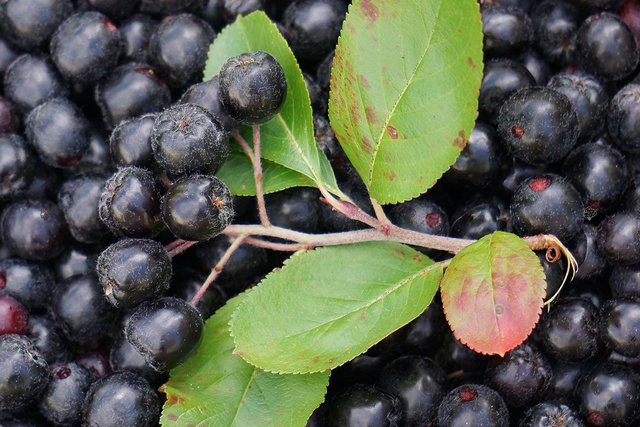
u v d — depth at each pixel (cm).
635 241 28
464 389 28
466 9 26
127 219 26
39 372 27
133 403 27
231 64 27
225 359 27
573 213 27
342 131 27
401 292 27
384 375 28
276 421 27
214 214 26
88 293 28
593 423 28
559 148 28
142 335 26
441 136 27
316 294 27
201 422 27
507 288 26
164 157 26
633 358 28
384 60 27
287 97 28
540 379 28
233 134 28
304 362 26
